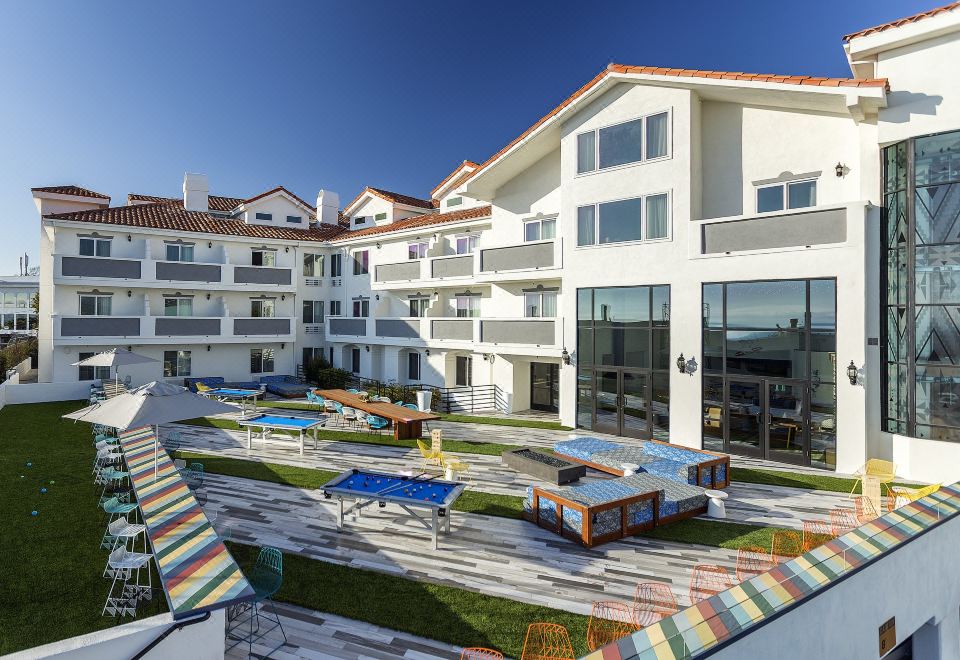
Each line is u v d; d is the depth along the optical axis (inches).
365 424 804.6
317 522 421.1
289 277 1230.3
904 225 529.3
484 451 657.0
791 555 359.6
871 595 264.4
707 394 646.5
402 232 1104.8
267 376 1242.6
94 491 486.9
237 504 461.1
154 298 1101.1
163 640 209.8
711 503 442.9
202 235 1128.2
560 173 841.5
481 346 905.5
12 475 530.9
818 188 607.8
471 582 325.1
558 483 515.5
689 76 633.6
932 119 508.4
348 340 1202.6
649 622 274.1
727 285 629.0
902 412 529.7
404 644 261.6
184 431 777.6
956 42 497.4
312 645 260.4
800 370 577.9
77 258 983.0
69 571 327.6
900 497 424.8
